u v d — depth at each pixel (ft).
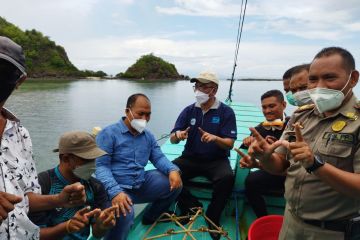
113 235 9.24
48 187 7.56
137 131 10.73
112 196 9.41
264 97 11.91
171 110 53.01
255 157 6.45
